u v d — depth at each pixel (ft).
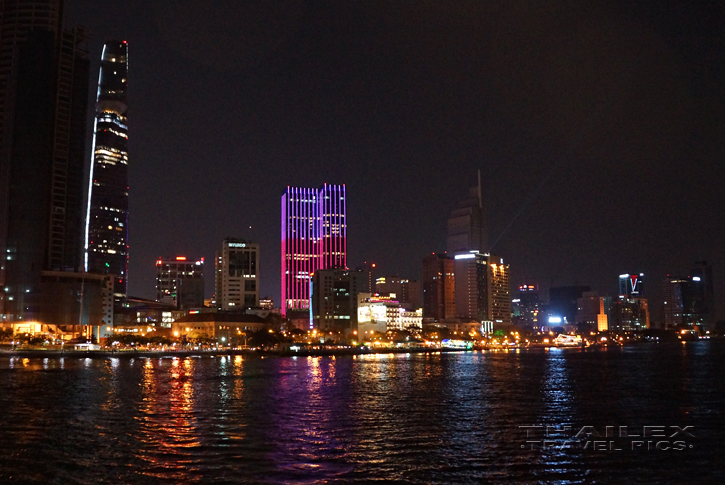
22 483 180.34
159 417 291.79
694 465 200.03
